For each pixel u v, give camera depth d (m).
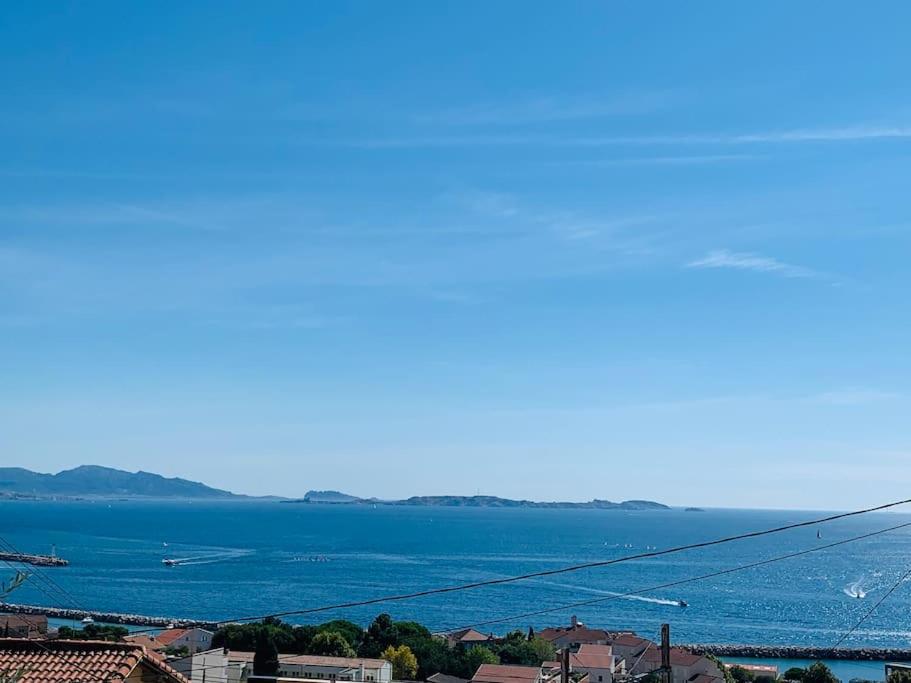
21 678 22.73
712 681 141.62
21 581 22.47
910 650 193.50
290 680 33.06
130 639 126.44
